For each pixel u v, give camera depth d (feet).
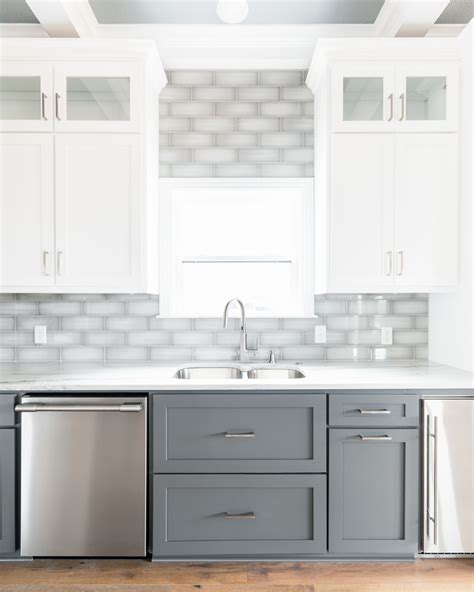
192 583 6.59
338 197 7.93
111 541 6.83
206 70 9.21
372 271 7.95
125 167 7.85
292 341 9.16
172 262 9.14
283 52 9.04
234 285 9.37
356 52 7.91
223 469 6.86
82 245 7.86
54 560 7.14
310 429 6.87
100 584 6.57
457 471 6.87
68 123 7.83
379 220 7.93
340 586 6.55
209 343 9.12
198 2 8.04
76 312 9.06
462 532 6.88
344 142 7.92
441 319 8.70
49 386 6.84
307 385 6.82
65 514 6.83
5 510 6.84
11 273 7.87
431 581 6.66
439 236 7.99
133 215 7.85
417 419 6.89
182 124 9.16
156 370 8.10
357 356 9.18
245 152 9.18
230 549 6.86
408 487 6.87
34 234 7.86
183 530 6.86
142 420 6.81
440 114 8.04
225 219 9.32
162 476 6.82
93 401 6.85
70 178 7.84
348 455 6.86
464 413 6.91
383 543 6.86
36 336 9.00
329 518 6.85
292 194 9.23
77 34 8.33
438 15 7.77
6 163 7.84
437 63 7.98
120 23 8.70
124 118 7.86
